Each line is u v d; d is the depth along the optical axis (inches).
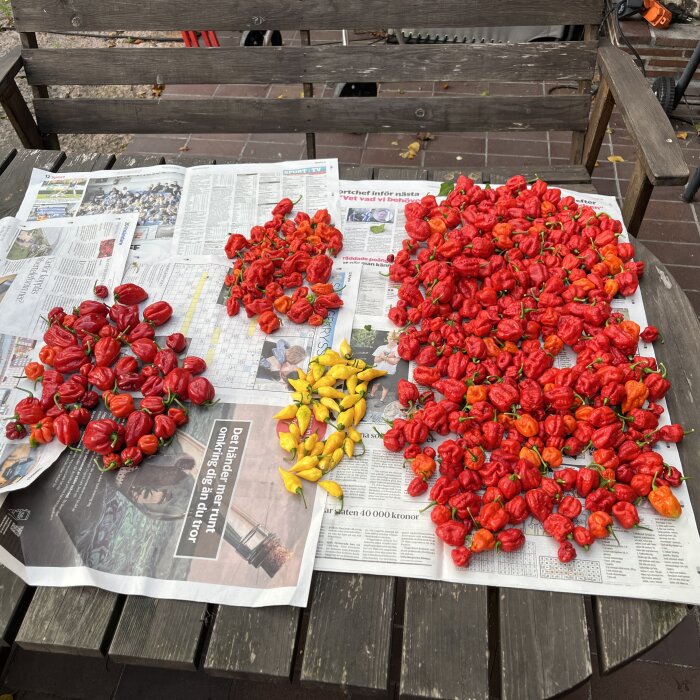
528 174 46.1
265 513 28.8
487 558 27.3
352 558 27.4
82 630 26.1
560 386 31.7
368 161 71.5
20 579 27.5
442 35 78.2
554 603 26.0
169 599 26.5
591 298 36.3
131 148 74.6
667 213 64.9
